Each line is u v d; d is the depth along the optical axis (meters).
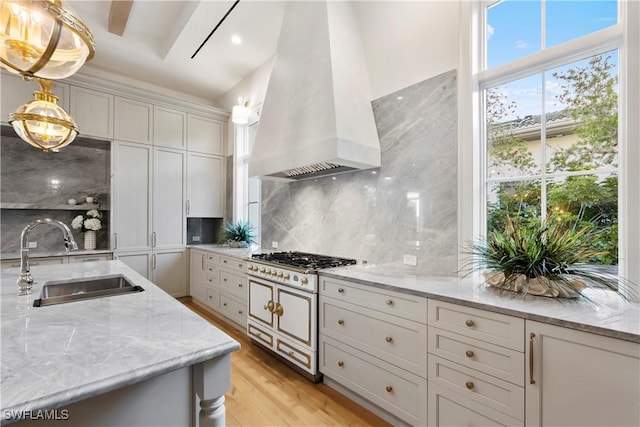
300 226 3.38
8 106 3.31
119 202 3.97
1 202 3.56
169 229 4.39
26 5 1.09
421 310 1.70
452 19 2.15
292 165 2.54
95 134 3.80
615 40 1.58
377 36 2.60
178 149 4.48
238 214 4.67
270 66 3.97
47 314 1.30
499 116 2.03
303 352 2.41
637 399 1.05
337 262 2.60
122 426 0.87
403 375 1.79
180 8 3.34
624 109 1.53
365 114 2.51
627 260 1.49
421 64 2.32
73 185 4.03
